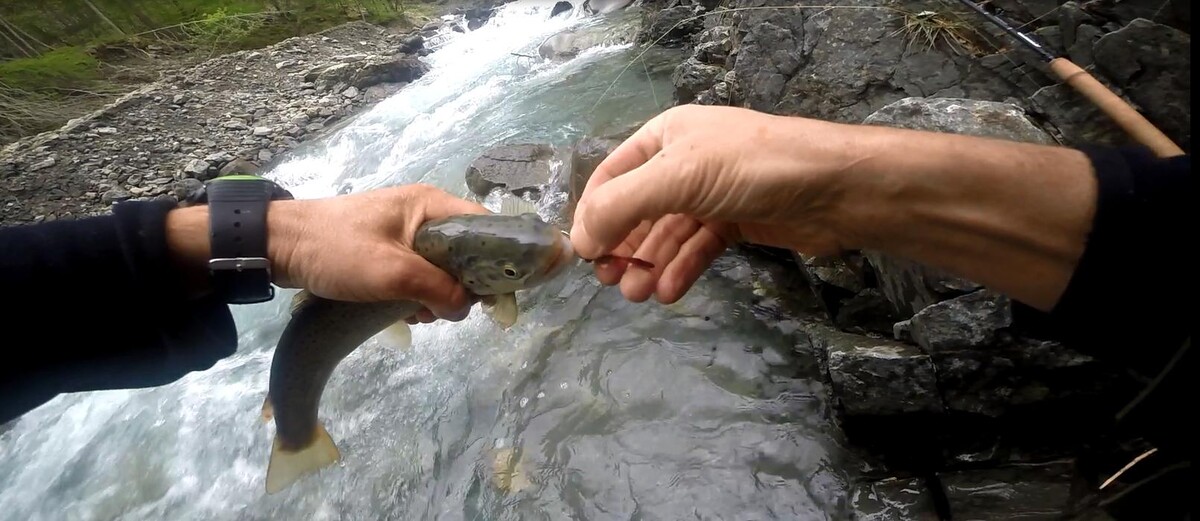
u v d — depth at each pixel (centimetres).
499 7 229
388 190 36
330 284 32
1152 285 21
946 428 43
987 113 45
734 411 51
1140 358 24
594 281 68
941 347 40
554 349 62
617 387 56
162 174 143
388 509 55
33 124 167
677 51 129
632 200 27
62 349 29
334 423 64
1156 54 47
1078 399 38
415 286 33
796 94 68
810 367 53
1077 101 49
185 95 176
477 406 60
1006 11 56
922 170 23
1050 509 38
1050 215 22
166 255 30
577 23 184
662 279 33
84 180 141
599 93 120
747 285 62
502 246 33
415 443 59
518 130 114
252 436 67
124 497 66
